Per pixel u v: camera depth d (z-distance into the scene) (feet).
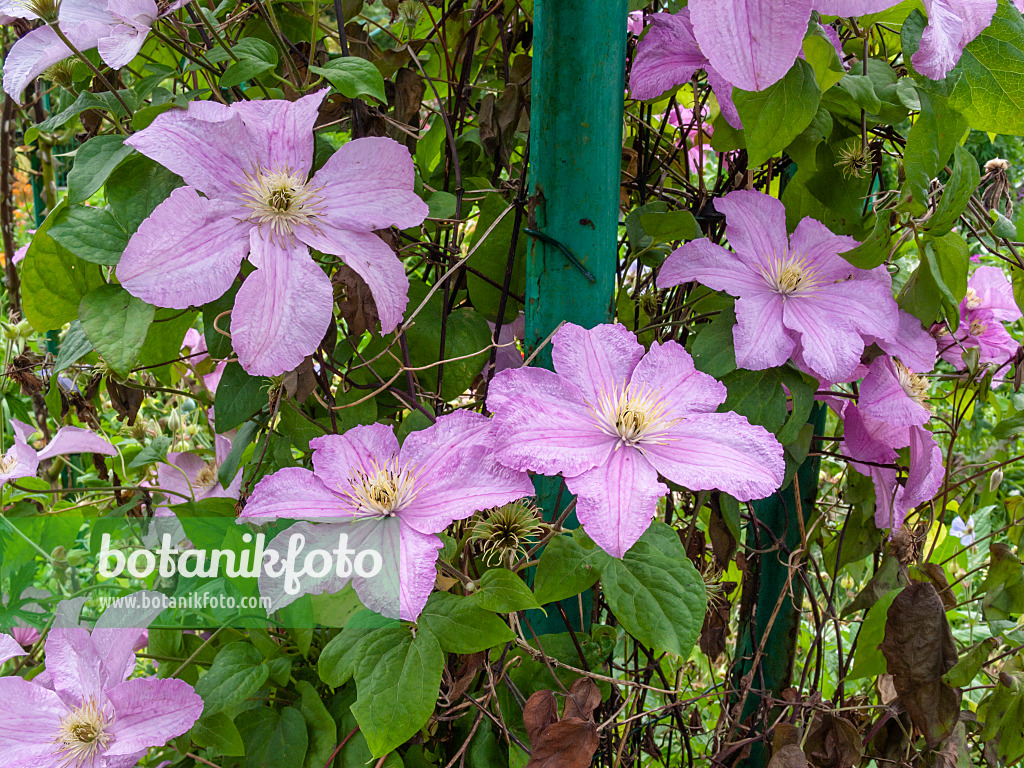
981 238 2.14
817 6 1.67
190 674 2.02
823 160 2.04
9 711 1.79
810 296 1.92
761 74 1.57
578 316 1.85
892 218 1.92
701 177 2.21
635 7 1.96
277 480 1.69
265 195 1.70
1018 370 2.14
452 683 1.79
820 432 2.29
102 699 1.80
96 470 2.46
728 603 2.37
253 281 1.65
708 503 2.10
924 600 1.92
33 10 1.68
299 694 1.90
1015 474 4.00
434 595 1.68
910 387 2.13
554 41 1.77
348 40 2.02
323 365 1.87
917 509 2.27
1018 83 1.85
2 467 2.20
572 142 1.79
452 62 2.25
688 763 2.30
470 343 2.01
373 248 1.75
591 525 1.61
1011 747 2.06
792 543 2.31
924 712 1.93
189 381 2.44
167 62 2.12
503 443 1.65
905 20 1.83
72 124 2.57
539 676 1.91
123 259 1.62
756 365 1.84
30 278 1.81
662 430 1.70
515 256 2.04
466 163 2.21
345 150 1.75
